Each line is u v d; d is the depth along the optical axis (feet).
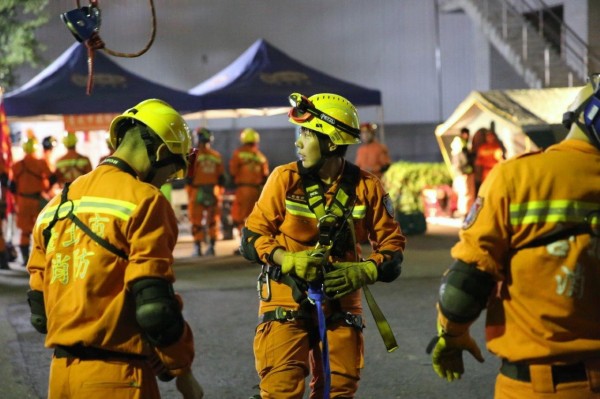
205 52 91.20
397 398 19.90
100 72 48.06
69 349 10.46
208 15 90.94
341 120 13.61
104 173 10.87
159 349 10.27
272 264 13.51
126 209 10.37
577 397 9.72
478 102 55.31
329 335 13.74
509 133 56.59
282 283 13.79
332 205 13.71
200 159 45.14
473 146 56.39
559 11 79.41
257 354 13.87
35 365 23.30
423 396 20.02
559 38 79.41
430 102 95.25
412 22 94.58
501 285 10.14
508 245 9.91
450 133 62.28
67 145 43.09
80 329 10.32
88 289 10.32
